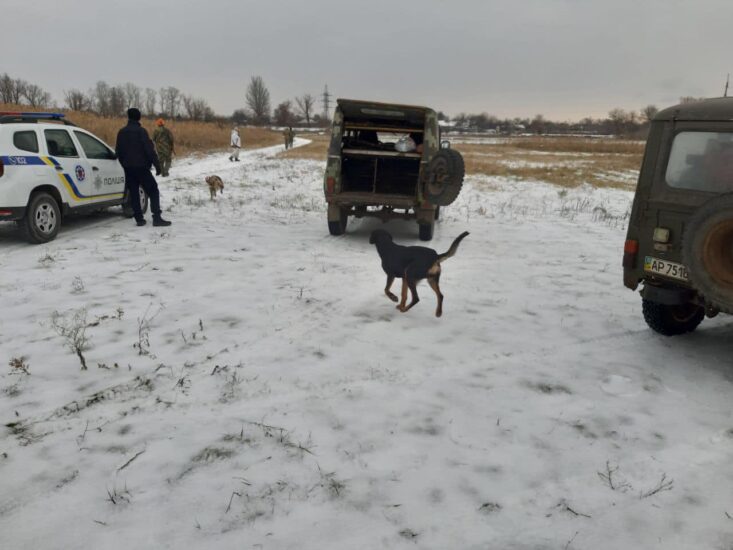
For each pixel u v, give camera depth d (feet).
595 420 11.28
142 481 8.84
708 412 11.75
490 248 28.27
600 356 14.61
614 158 116.88
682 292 13.79
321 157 92.89
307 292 19.07
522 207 45.19
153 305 17.24
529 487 9.08
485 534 7.97
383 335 15.47
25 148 24.40
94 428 10.32
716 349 15.25
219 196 43.73
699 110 13.26
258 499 8.50
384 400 11.78
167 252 24.21
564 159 111.14
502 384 12.75
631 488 9.14
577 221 38.83
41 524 7.83
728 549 7.80
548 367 13.79
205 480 8.91
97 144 29.81
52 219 25.55
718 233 11.66
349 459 9.63
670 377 13.39
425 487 8.96
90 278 19.88
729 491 9.12
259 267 22.21
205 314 16.56
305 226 32.48
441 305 17.11
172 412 10.99
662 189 13.99
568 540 7.90
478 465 9.62
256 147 133.28
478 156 115.75
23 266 21.12
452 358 14.11
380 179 31.99
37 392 11.60
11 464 9.17
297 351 14.12
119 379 12.28
